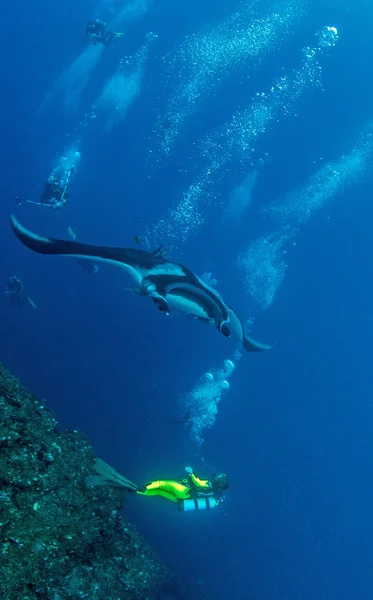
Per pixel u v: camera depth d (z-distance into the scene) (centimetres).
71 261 1399
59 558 324
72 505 351
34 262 1426
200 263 1396
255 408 1316
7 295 1190
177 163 1496
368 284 1430
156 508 1166
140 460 1147
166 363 1284
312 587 1208
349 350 1398
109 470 367
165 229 1416
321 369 1388
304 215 1466
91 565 362
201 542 1187
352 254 1447
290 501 1297
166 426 1213
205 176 1479
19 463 326
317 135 1519
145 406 1227
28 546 305
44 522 322
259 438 1298
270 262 1416
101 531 375
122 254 307
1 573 285
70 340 1309
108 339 1307
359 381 1391
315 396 1370
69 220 1432
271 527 1261
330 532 1295
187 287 312
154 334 1310
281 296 1405
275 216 1456
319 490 1319
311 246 1448
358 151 1492
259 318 1381
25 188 1498
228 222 1439
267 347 380
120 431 1185
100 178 1499
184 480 410
